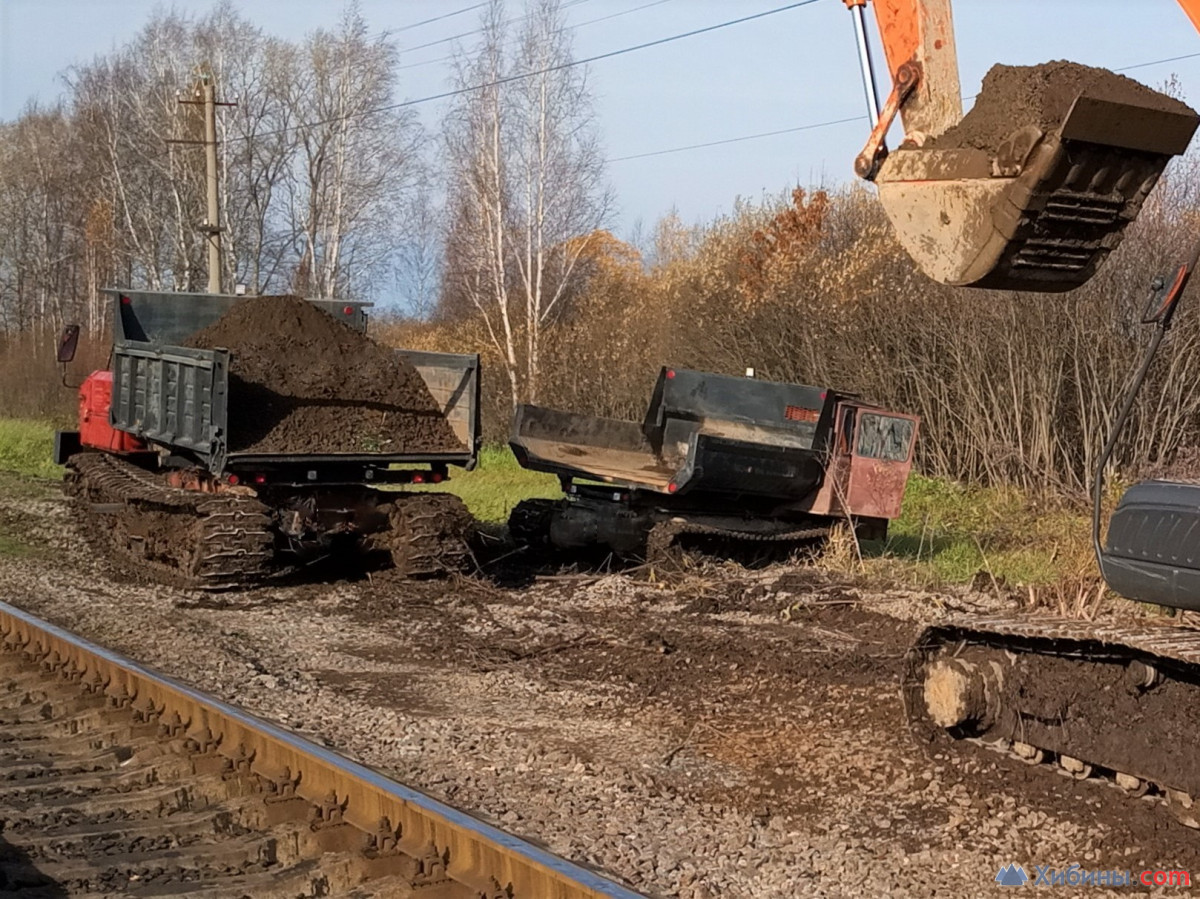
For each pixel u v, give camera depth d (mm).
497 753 6852
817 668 8781
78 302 52375
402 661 9250
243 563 11516
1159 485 5723
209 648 9227
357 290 41312
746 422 14367
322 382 12211
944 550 15055
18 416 34281
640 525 13133
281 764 6141
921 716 6820
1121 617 7078
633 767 6688
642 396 25547
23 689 7918
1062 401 20047
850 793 6340
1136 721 6023
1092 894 5168
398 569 12297
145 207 40031
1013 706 6523
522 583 12562
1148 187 5270
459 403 12492
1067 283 5457
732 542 13141
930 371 21312
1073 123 4898
